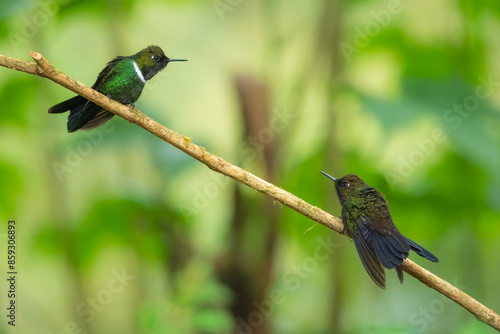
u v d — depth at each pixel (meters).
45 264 12.84
